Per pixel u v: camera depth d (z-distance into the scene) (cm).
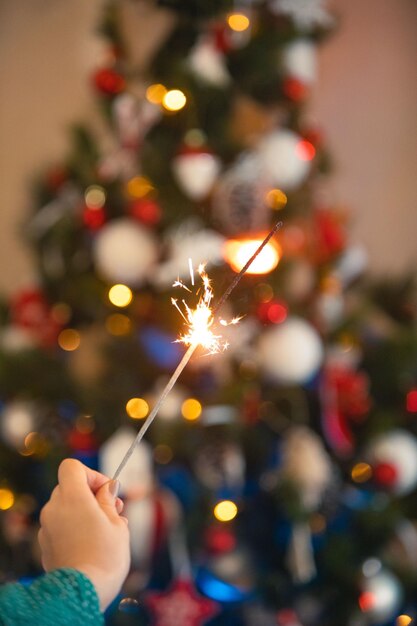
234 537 166
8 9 223
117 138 172
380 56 205
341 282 170
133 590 161
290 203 162
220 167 162
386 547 168
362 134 205
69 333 174
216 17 162
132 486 153
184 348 157
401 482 165
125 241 157
